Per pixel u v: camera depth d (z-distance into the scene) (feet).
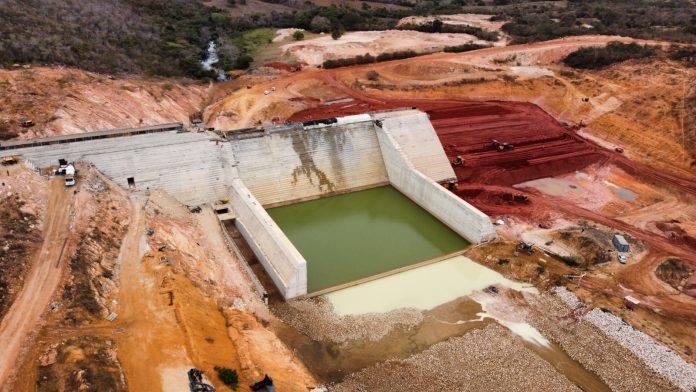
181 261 150.20
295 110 292.61
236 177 206.49
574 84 323.16
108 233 151.53
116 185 181.47
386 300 160.76
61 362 104.58
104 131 202.49
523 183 239.91
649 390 130.82
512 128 283.79
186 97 291.99
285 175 219.00
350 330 146.51
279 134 221.05
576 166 254.06
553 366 137.49
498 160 250.98
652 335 147.13
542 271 173.58
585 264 179.93
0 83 228.63
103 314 122.42
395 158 231.71
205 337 121.70
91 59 279.08
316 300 158.61
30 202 152.25
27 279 126.62
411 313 154.71
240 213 192.13
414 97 320.09
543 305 159.84
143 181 188.96
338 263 180.14
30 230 142.10
